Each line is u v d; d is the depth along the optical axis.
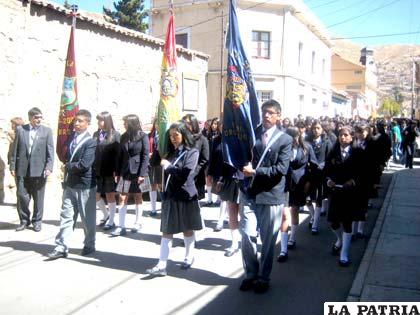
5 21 9.20
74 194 6.35
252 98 5.45
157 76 14.13
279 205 5.07
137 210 7.77
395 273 5.50
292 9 25.36
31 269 5.80
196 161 5.63
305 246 7.01
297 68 27.23
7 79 9.33
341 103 43.16
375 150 7.88
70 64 7.27
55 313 4.52
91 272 5.71
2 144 9.35
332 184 6.12
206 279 5.50
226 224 8.41
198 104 17.06
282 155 4.97
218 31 23.95
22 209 7.66
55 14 10.36
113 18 40.12
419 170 16.67
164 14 25.83
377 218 8.54
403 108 100.38
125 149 7.49
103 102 11.97
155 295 4.98
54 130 10.45
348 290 5.15
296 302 4.81
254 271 5.16
